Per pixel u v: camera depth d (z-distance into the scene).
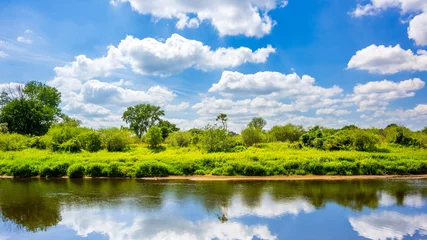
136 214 16.98
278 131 55.16
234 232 14.27
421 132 52.69
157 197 20.88
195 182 26.92
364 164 31.16
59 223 15.45
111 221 15.76
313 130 44.91
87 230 14.45
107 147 41.81
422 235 14.01
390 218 16.47
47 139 43.12
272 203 19.38
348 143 41.75
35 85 62.81
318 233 14.20
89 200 20.00
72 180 27.97
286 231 14.44
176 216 16.62
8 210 17.67
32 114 55.75
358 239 13.52
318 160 31.64
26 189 23.62
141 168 29.64
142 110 79.00
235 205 18.86
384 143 46.97
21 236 13.75
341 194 22.03
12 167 30.17
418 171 31.39
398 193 22.44
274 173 30.05
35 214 16.92
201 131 47.84
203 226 15.05
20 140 43.41
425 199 20.62
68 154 37.12
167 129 65.75
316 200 20.22
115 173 29.41
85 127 47.03
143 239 13.34
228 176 29.50
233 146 44.59
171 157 32.62
